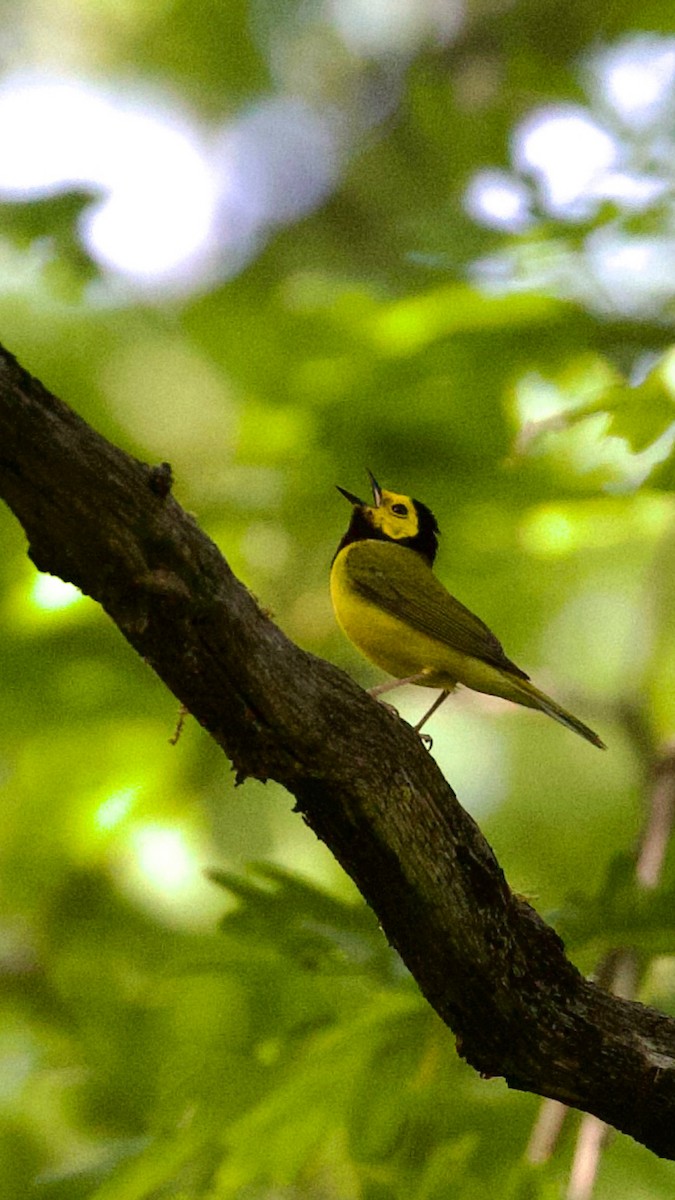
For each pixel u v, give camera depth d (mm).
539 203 12773
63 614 14273
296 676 6117
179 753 14852
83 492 5410
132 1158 10422
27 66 20734
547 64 13148
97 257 15602
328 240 21344
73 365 17891
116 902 15414
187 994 11586
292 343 14398
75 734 14812
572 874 17141
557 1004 7035
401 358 13492
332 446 14227
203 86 21688
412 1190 10195
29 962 15117
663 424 10938
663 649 15422
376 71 22219
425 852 6594
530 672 13516
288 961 10531
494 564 14836
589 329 12984
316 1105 10000
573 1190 9492
